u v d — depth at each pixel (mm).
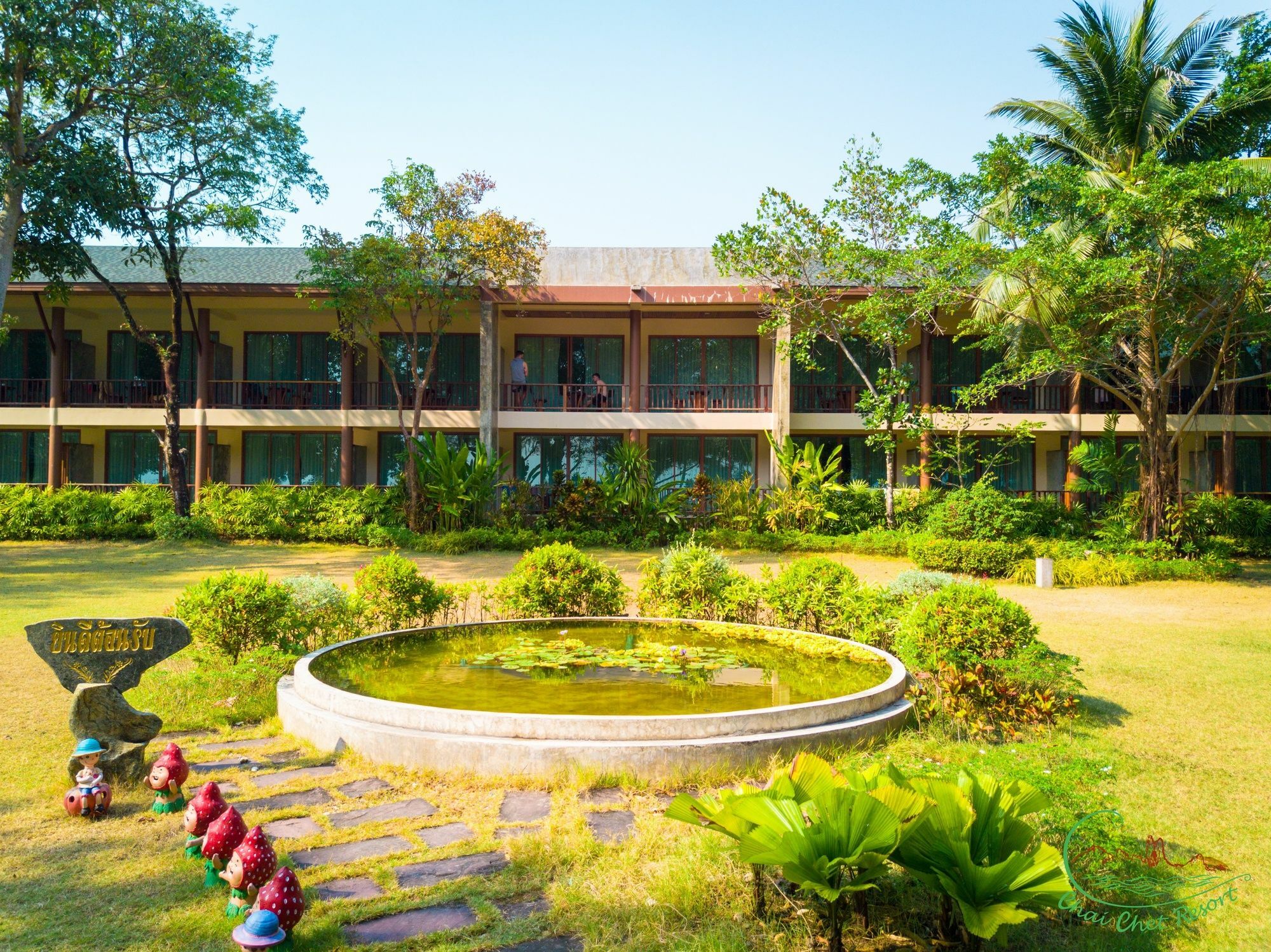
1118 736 5684
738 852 3309
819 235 17469
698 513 18969
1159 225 12891
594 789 4512
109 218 16984
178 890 3449
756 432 21266
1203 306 14672
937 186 16625
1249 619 10109
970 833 3031
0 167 15875
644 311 20531
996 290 16219
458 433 21672
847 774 3221
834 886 2891
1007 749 5133
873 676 6402
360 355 19797
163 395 21359
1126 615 10414
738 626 8180
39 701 6297
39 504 18328
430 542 16875
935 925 3166
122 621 4879
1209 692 6762
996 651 6172
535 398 21531
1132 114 16797
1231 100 15461
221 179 18594
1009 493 19672
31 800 4457
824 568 8453
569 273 22000
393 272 17844
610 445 21750
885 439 17625
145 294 19406
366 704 5188
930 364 19594
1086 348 14922
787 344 17922
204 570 14062
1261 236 12609
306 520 18188
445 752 4734
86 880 3543
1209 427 19516
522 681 6188
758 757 4707
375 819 4156
